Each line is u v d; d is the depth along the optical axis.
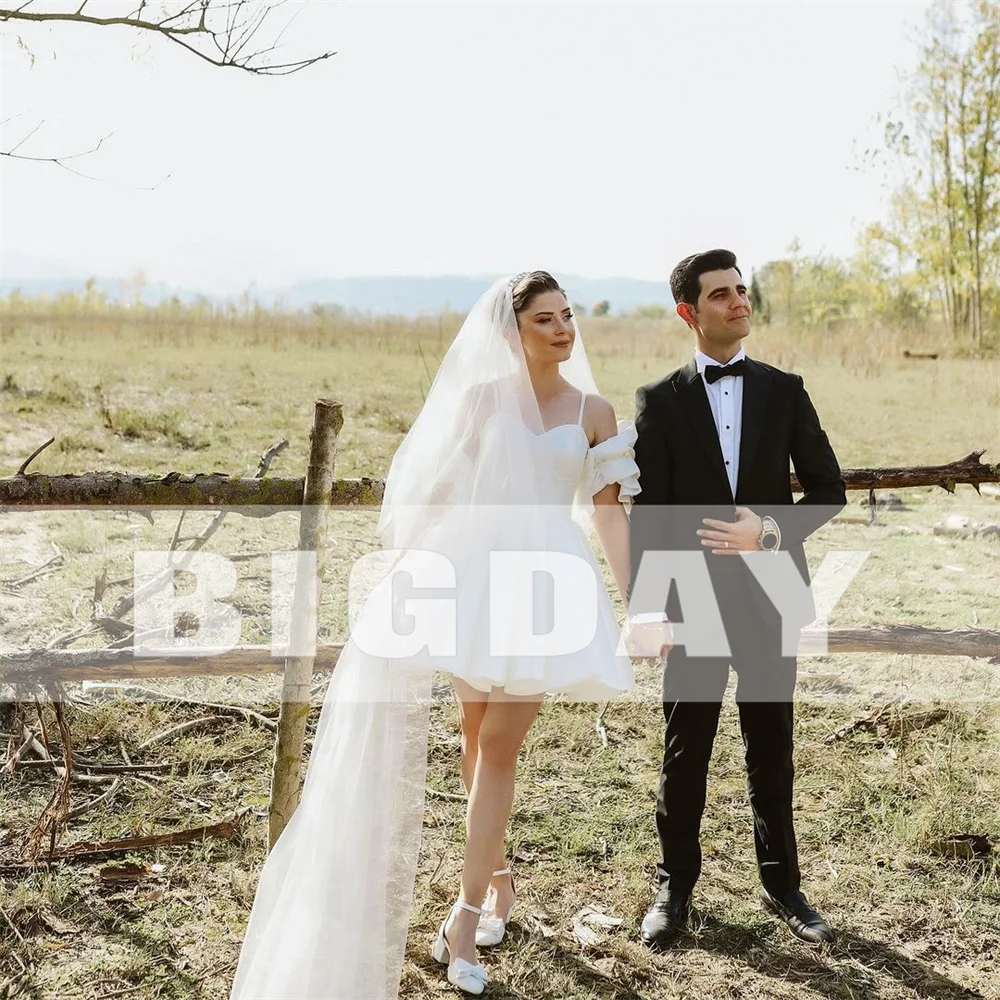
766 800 3.06
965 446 10.17
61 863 3.25
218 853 3.37
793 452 2.97
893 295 23.09
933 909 3.18
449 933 2.85
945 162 21.59
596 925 3.09
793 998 2.78
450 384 2.87
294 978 2.57
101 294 19.94
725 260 2.87
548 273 2.95
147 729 4.16
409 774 2.72
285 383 13.26
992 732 4.40
